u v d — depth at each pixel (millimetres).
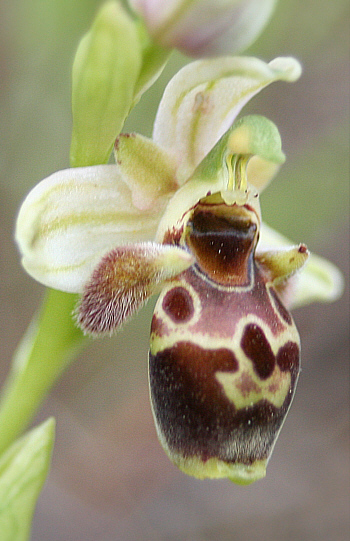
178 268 76
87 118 75
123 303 75
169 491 150
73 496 145
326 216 141
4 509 79
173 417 74
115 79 73
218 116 79
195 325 74
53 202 75
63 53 141
